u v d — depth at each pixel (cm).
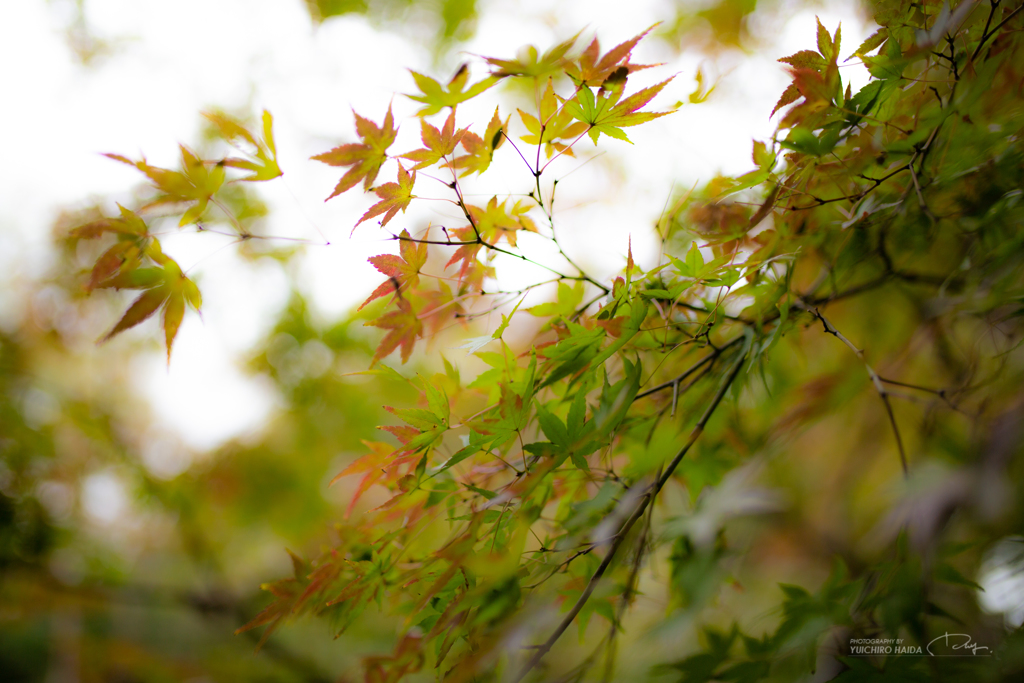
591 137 120
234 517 226
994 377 128
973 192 122
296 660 224
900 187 122
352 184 118
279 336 208
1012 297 121
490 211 121
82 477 227
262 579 246
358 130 117
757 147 122
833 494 184
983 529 131
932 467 136
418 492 122
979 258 123
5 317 221
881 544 145
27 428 211
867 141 121
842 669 124
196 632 287
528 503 121
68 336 221
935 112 120
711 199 127
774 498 135
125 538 250
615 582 122
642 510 119
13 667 245
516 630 117
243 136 120
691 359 130
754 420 141
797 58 119
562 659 136
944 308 129
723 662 123
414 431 120
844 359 144
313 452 223
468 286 124
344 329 202
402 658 117
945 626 126
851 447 179
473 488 120
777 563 190
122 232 119
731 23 173
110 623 272
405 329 123
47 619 250
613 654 120
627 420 124
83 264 202
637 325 120
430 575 121
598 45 118
